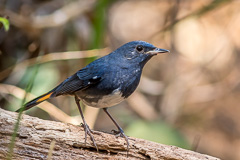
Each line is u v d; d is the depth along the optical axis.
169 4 16.23
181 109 15.56
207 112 16.17
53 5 12.79
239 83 16.52
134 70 8.76
